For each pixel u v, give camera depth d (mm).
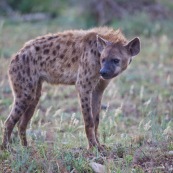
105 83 12164
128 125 15078
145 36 26672
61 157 11164
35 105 12461
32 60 12188
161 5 29547
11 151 11578
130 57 12125
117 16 28109
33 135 12828
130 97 17734
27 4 30812
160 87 18938
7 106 16484
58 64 12250
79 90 11945
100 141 12664
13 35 25406
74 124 13500
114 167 10609
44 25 27656
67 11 29734
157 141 11773
